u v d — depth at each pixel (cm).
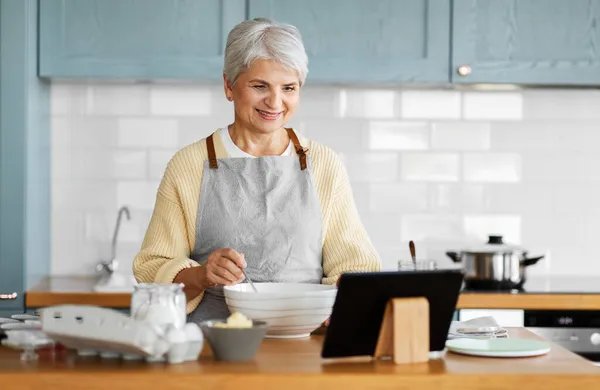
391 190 461
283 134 275
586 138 465
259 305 227
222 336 201
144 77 414
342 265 266
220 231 265
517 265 407
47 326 204
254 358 207
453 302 210
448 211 463
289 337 234
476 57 421
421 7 419
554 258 466
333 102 459
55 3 411
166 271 251
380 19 418
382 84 442
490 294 390
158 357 201
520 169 464
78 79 430
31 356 206
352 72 417
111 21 412
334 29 416
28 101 397
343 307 200
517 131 464
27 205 396
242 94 258
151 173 455
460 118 462
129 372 188
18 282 394
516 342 225
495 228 464
